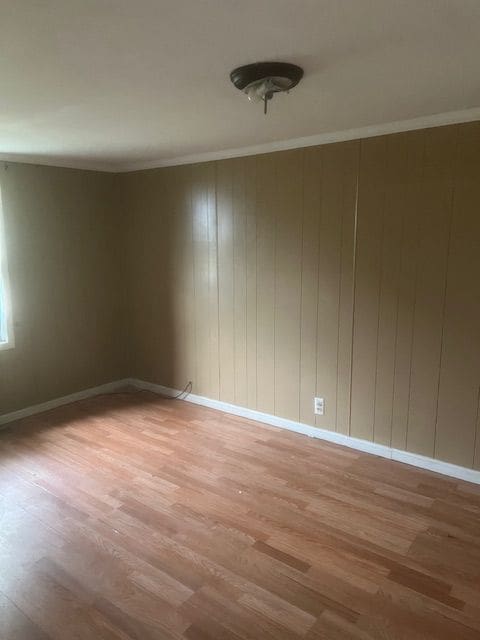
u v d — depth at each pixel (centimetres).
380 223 307
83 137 320
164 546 235
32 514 262
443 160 279
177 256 425
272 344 375
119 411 420
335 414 349
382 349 319
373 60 186
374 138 301
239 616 192
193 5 139
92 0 135
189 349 434
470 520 255
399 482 295
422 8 143
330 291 336
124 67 190
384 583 210
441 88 224
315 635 183
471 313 281
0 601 201
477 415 287
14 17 146
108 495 282
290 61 186
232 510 266
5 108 248
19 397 404
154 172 427
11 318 392
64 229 422
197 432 373
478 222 272
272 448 344
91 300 452
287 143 339
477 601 200
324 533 245
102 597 203
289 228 349
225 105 246
